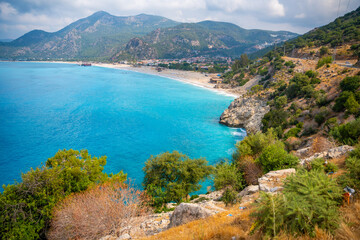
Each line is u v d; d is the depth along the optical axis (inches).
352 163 452.1
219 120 4227.4
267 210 332.2
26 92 6820.9
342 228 295.6
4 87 7568.9
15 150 2878.9
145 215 949.8
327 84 3169.3
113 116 4485.7
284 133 2559.1
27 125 3858.3
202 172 1464.1
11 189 1047.6
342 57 5403.5
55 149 2928.2
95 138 3321.9
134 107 5246.1
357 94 2149.4
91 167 1325.0
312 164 790.5
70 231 840.3
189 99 6087.6
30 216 984.9
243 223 426.3
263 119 3149.6
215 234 406.0
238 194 890.1
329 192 364.2
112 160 2615.7
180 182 1411.2
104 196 900.6
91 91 7244.1
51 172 1122.0
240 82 7130.9
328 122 2009.1
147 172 1488.7
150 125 3922.2
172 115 4562.0
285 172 873.5
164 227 707.4
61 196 1050.7
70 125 3895.2
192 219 595.8
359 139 1157.1
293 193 343.0
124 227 813.2
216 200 986.7
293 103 3048.7
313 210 312.8
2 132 3494.1
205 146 3009.4
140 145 3063.5
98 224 799.7
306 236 300.0
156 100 5994.1
